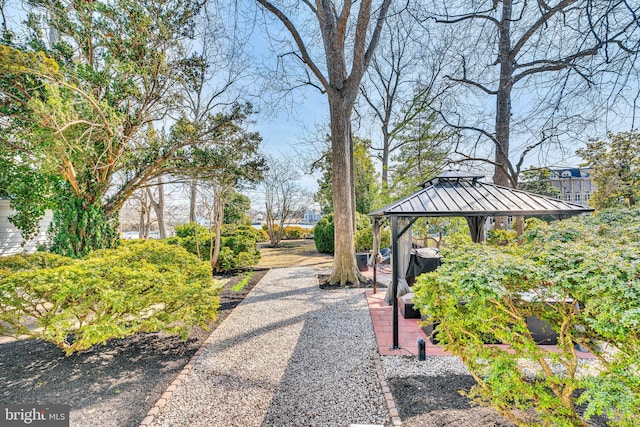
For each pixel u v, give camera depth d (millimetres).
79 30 8141
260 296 7621
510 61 7996
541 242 3012
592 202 11531
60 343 3896
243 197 22156
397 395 3131
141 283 3914
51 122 5500
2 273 3701
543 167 8133
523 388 2320
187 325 4125
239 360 4070
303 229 28547
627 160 10312
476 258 2543
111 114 7105
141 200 17531
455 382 3369
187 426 2746
